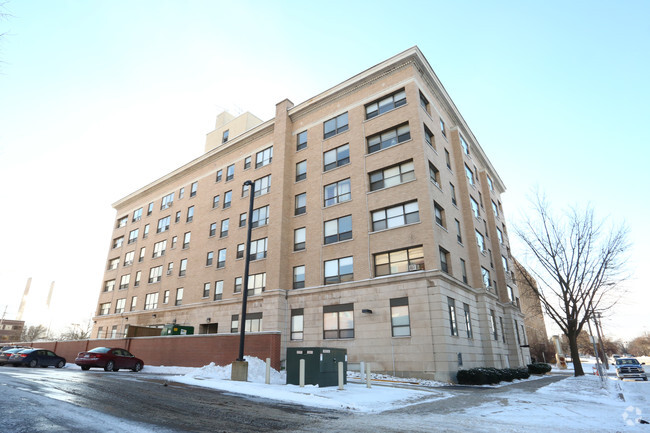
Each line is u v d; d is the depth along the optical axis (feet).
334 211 91.86
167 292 128.06
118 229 166.61
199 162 136.46
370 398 41.14
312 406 35.32
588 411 36.29
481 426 27.12
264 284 99.71
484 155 129.80
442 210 86.33
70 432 20.75
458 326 76.28
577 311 84.69
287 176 104.17
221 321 105.60
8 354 79.66
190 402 33.60
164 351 86.74
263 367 64.49
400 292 75.10
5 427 21.11
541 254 88.17
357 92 98.73
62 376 51.44
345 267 85.71
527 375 93.35
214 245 118.93
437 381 66.28
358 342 77.25
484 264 103.40
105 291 157.79
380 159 88.17
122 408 28.81
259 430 23.77
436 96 101.55
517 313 119.65
